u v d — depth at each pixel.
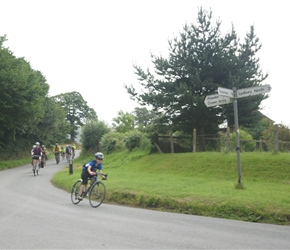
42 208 9.88
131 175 17.44
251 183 13.59
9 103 27.72
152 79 22.64
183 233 6.94
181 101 20.86
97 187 10.79
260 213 8.47
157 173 18.69
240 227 7.54
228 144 19.05
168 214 9.19
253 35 21.92
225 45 21.44
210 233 6.96
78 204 10.89
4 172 24.12
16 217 8.48
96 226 7.54
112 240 6.34
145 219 8.44
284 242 6.29
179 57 21.56
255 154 17.53
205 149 22.50
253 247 5.96
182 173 17.59
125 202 11.18
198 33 21.86
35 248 5.80
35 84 31.08
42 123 48.22
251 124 22.80
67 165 31.30
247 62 21.53
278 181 13.85
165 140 24.30
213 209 9.18
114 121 46.81
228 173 15.89
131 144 28.02
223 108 20.88
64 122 64.25
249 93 11.91
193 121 22.25
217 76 21.52
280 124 21.64
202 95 21.28
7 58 29.09
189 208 9.59
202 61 21.19
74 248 5.81
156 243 6.16
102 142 34.88
